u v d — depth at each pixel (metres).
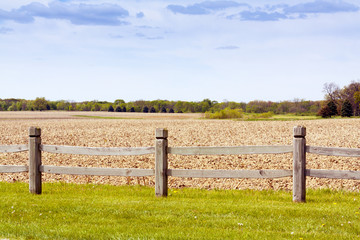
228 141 23.53
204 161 14.67
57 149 8.44
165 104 138.38
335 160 14.21
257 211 6.80
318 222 6.16
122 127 40.16
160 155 7.95
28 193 8.62
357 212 6.76
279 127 35.88
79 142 24.25
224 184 11.05
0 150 8.70
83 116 92.31
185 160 14.95
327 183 10.81
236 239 5.25
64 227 5.85
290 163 13.95
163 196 8.05
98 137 27.64
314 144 20.52
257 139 24.55
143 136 28.27
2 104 158.50
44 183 10.70
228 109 66.75
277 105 106.88
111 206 7.17
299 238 5.31
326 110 88.81
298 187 7.54
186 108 133.75
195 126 38.62
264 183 11.02
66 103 157.25
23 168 8.66
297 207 7.07
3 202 7.50
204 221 6.20
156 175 8.02
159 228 5.82
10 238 5.32
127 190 9.37
